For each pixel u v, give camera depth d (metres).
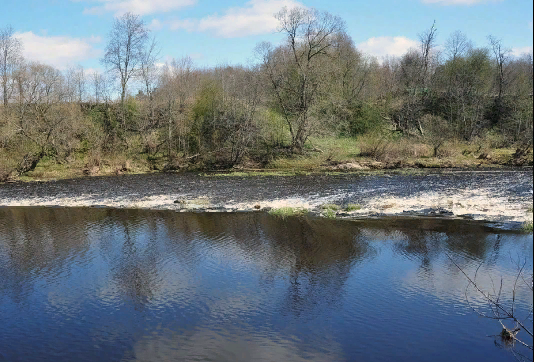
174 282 13.88
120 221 22.30
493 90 56.28
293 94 47.00
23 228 21.38
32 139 42.69
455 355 9.28
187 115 48.16
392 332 10.31
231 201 26.50
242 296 12.66
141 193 30.44
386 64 69.62
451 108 53.00
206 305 12.16
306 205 24.58
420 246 16.55
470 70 55.97
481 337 9.94
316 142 47.91
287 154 44.91
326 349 9.74
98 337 10.60
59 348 10.14
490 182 29.95
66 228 21.16
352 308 11.64
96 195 30.20
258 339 10.27
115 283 13.96
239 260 15.77
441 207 22.64
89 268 15.41
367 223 20.20
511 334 9.26
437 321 10.74
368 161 41.69
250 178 36.34
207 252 16.80
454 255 15.37
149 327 11.02
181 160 44.00
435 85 58.75
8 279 14.56
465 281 13.04
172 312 11.80
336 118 51.28
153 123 49.06
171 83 48.78
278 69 46.66
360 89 56.16
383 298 12.16
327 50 49.78
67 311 12.05
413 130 51.06
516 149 42.41
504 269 13.82
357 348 9.72
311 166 41.47
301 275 14.15
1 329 11.12
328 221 20.89
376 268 14.49
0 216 24.38
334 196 26.88
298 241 17.86
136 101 51.69
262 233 19.20
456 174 34.62
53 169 41.53
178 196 28.80
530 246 15.95
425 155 43.19
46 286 13.88
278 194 28.30
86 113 50.53
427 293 12.34
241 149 43.69
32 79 44.62
